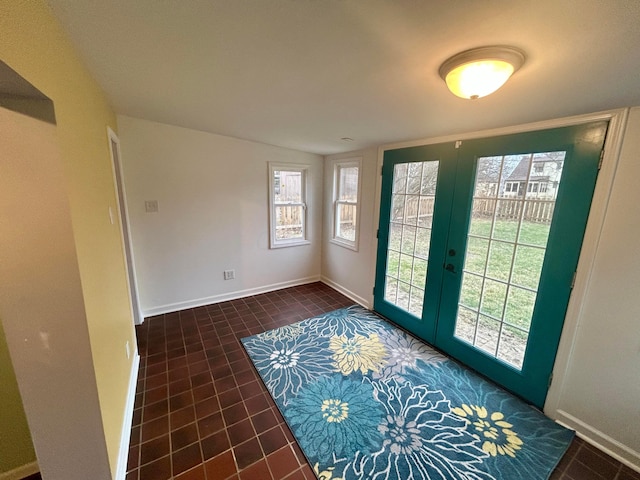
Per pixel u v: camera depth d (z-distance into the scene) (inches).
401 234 115.0
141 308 123.3
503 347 83.8
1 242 37.4
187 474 58.2
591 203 63.1
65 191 39.5
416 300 111.3
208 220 132.4
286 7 35.4
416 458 62.0
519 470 59.6
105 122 77.7
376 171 123.6
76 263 41.5
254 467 59.8
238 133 120.9
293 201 158.6
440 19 34.3
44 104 37.1
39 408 43.4
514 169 77.0
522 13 31.4
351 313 131.6
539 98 55.8
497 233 82.1
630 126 56.8
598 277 63.5
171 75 61.0
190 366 92.7
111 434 53.1
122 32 43.3
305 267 168.7
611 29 32.2
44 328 41.3
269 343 106.3
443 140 94.1
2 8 27.1
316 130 102.3
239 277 146.5
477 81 42.6
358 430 68.9
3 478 56.0
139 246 119.0
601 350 64.2
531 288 75.8
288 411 74.4
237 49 47.8
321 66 51.5
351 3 33.1
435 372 90.6
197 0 35.0
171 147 118.1
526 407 76.9
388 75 52.1
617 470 60.2
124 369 72.5
